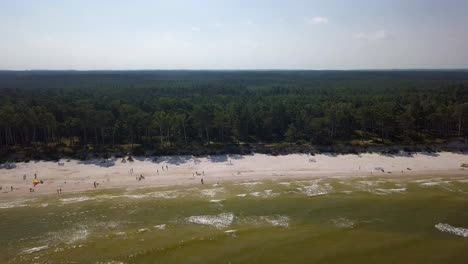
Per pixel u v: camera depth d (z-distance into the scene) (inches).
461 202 2701.8
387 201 2726.4
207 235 2197.3
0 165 3531.0
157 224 2351.1
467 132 4798.2
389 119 4340.6
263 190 2970.0
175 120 4286.4
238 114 4731.8
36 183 3083.2
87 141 4357.8
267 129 4717.0
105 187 3041.3
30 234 2218.3
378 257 1974.7
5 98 5565.9
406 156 3951.8
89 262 1916.8
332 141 4389.8
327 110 4756.4
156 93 7642.7
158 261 1929.1
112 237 2178.9
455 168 3612.2
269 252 2016.5
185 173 3415.4
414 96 6230.3
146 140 4426.7
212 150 4067.4
